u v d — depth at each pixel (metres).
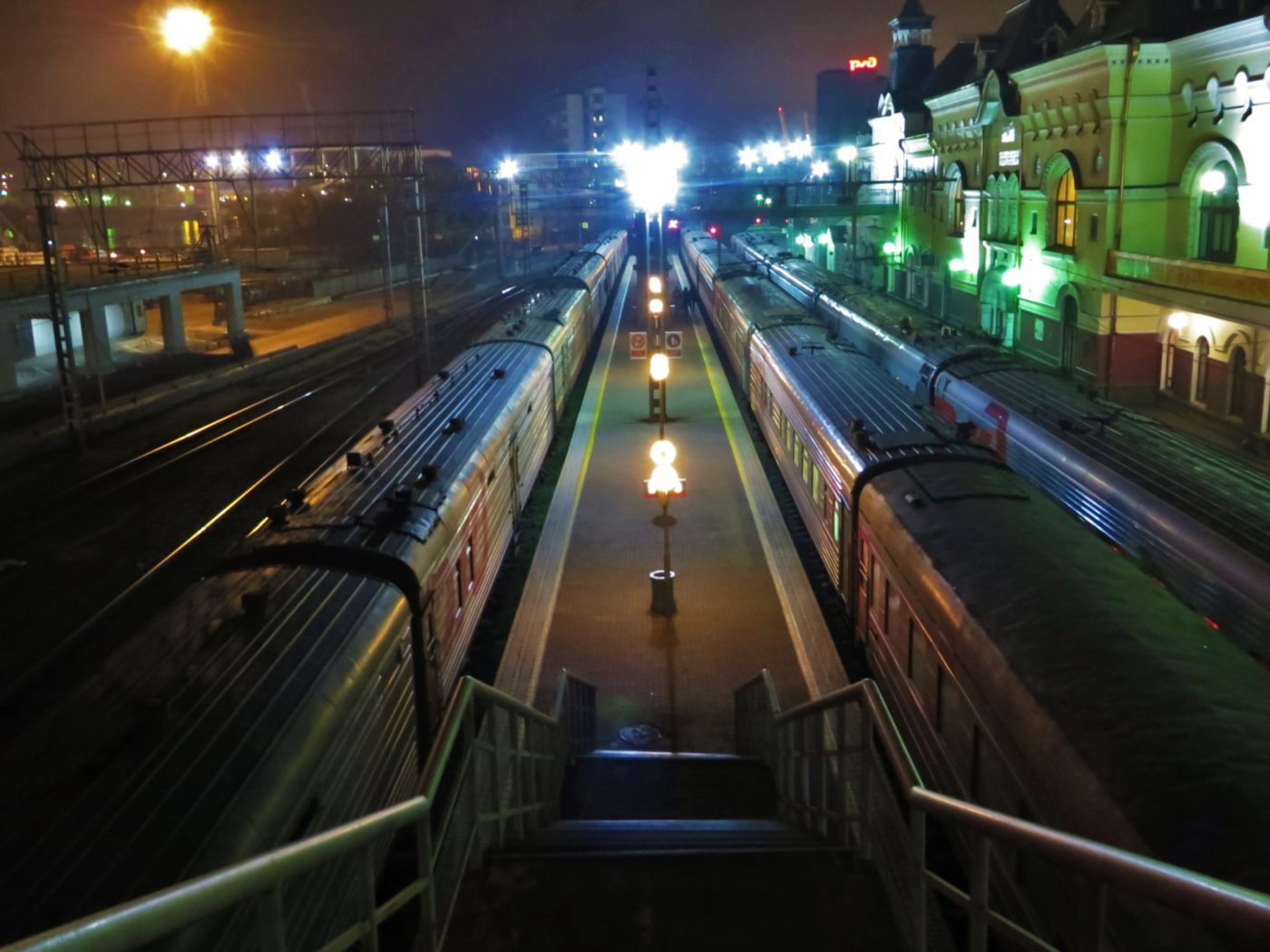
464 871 6.54
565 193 78.00
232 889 3.13
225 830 6.84
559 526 22.45
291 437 31.02
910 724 11.79
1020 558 10.48
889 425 16.47
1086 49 28.09
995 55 38.12
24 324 39.34
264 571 11.23
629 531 22.08
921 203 45.75
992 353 23.41
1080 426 17.14
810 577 19.44
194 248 52.31
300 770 7.85
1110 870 2.99
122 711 8.22
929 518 12.33
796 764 9.41
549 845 7.74
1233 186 25.67
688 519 22.77
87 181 26.92
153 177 27.00
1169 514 13.40
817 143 77.19
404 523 12.47
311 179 27.28
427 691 11.66
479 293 65.38
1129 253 27.48
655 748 13.88
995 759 8.81
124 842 6.57
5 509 24.56
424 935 5.49
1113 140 27.98
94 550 21.94
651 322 31.22
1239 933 2.43
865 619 14.42
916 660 11.52
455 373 22.45
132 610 18.80
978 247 38.47
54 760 7.56
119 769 7.34
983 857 4.23
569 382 32.28
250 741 7.81
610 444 28.97
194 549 21.77
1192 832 6.00
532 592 18.95
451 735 6.13
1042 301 33.31
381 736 9.98
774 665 16.11
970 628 9.70
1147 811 6.38
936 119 42.59
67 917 5.95
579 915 6.16
